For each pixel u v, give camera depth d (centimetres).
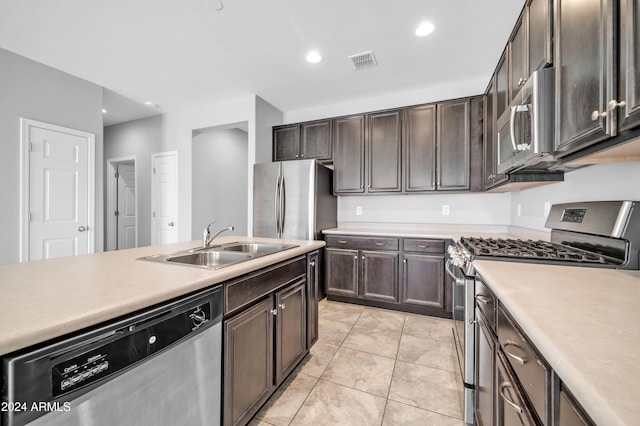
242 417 128
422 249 283
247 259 141
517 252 144
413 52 252
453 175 292
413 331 247
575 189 171
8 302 77
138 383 83
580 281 98
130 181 509
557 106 119
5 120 251
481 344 125
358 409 152
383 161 323
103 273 109
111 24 216
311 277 199
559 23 118
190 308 100
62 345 66
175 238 412
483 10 198
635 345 54
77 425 69
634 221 116
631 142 84
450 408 153
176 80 310
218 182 456
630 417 36
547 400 61
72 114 298
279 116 402
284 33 226
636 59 74
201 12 202
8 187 253
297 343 180
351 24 215
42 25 217
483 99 278
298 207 319
